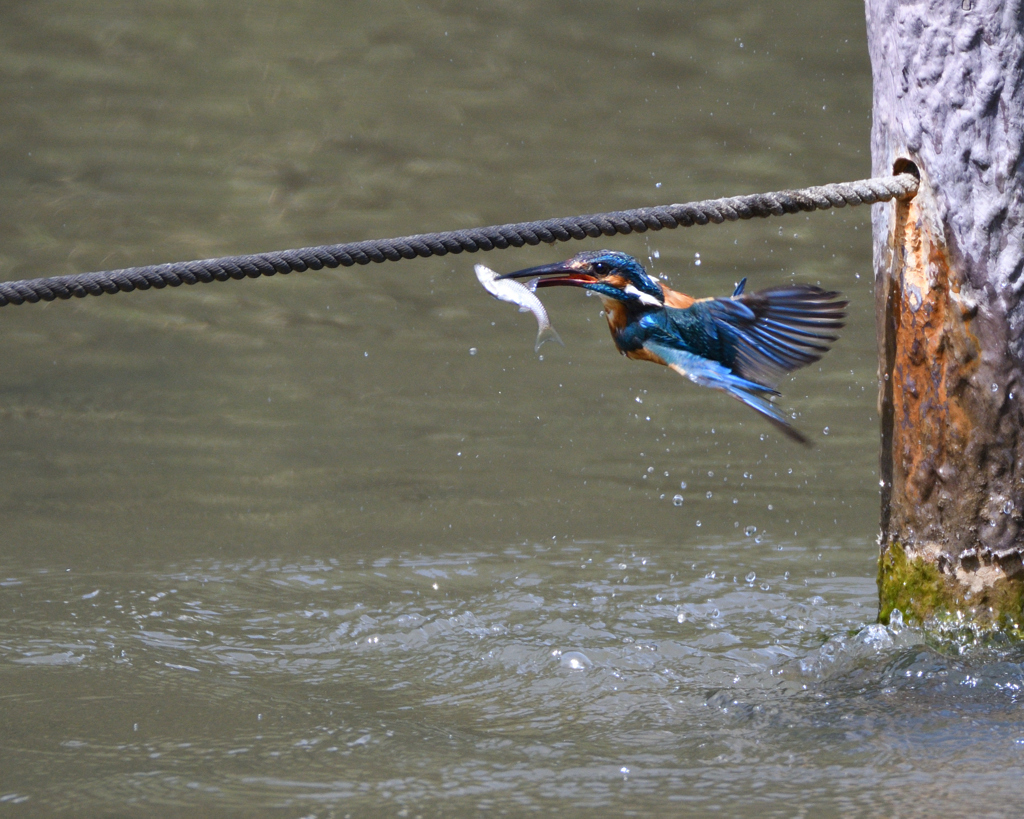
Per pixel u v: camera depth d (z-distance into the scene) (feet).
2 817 20.66
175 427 43.39
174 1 95.86
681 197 67.87
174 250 60.18
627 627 29.45
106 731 23.97
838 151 75.51
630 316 20.74
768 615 30.14
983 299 25.14
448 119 79.05
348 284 58.54
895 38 25.46
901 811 20.43
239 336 52.39
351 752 23.11
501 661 27.61
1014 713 23.98
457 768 22.43
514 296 20.77
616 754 22.91
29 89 80.33
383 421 44.27
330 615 30.04
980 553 26.00
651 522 36.42
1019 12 24.63
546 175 71.00
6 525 35.45
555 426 44.01
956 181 25.03
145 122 76.54
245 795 21.39
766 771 22.07
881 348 27.07
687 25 97.25
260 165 71.41
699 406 46.09
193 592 31.32
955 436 25.80
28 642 28.17
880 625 27.32
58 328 52.70
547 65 88.17
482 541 34.96
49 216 63.57
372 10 96.94
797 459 41.24
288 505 37.37
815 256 61.82
